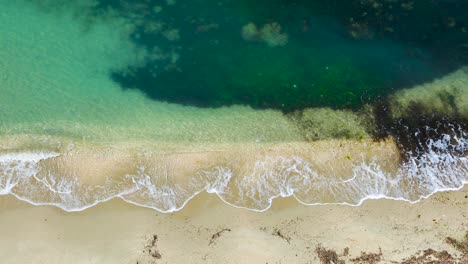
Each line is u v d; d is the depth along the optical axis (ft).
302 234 44.11
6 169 46.09
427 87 53.98
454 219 45.24
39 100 51.96
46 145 48.14
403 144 49.52
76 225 43.75
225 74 55.31
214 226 44.19
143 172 46.73
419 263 42.83
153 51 56.34
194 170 46.96
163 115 51.65
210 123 51.03
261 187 46.26
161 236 43.50
